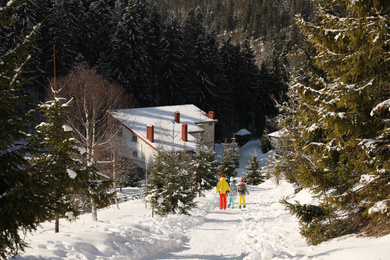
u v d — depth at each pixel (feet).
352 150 24.08
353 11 21.08
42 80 140.67
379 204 19.92
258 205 60.29
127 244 23.38
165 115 154.30
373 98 21.57
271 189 92.43
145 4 232.12
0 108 16.33
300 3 460.14
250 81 245.65
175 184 44.75
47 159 18.47
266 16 511.40
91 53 176.76
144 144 125.08
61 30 145.18
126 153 130.41
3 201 15.93
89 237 22.67
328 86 23.85
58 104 19.40
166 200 44.93
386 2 20.13
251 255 21.95
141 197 84.79
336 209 26.66
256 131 243.60
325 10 24.31
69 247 19.89
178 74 199.11
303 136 28.17
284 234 31.65
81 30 171.01
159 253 25.14
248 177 124.98
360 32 20.71
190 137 132.87
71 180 20.07
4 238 16.15
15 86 17.04
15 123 16.55
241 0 580.30
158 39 221.46
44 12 152.35
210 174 79.10
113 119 91.56
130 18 169.27
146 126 131.95
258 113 241.55
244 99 241.96
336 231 25.90
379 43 20.34
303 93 26.22
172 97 197.67
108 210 65.36
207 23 561.84
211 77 216.33
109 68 159.74
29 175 17.37
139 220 36.88
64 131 19.43
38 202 16.80
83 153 21.47
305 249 24.41
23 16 128.57
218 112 212.64
